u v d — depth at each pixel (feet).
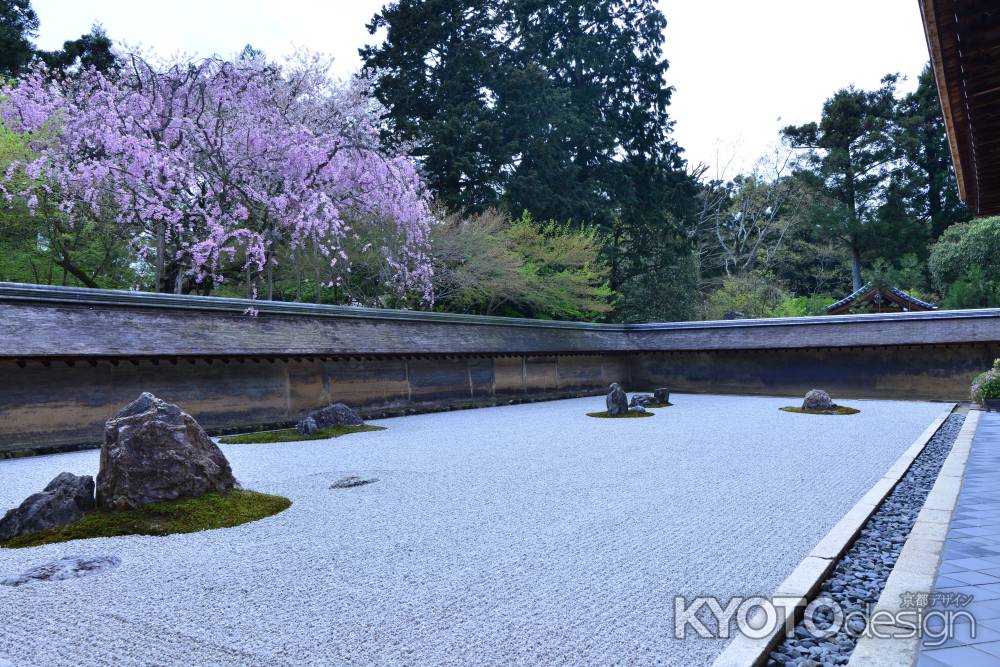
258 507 19.01
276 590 12.25
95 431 35.63
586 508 18.75
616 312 101.45
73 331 34.65
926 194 143.84
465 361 59.57
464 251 69.05
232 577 13.08
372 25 91.91
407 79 87.20
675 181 103.91
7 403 32.27
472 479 23.56
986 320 61.11
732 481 22.48
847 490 20.70
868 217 132.77
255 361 43.32
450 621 10.59
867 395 66.54
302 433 38.11
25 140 44.65
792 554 14.11
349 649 9.55
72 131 47.03
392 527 16.94
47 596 12.11
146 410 19.42
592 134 95.14
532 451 30.50
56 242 50.62
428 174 75.97
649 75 104.88
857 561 13.88
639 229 103.09
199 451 19.74
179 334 39.17
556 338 71.15
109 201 48.91
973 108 18.71
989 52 15.80
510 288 72.90
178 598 11.90
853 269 138.10
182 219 48.14
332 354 46.19
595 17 103.35
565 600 11.48
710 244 156.25
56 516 17.44
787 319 72.33
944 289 120.88
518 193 84.23
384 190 55.11
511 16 94.43
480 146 82.07
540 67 88.12
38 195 46.70
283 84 59.26
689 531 16.08
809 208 137.69
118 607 11.48
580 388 73.77
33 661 9.32
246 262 51.44
